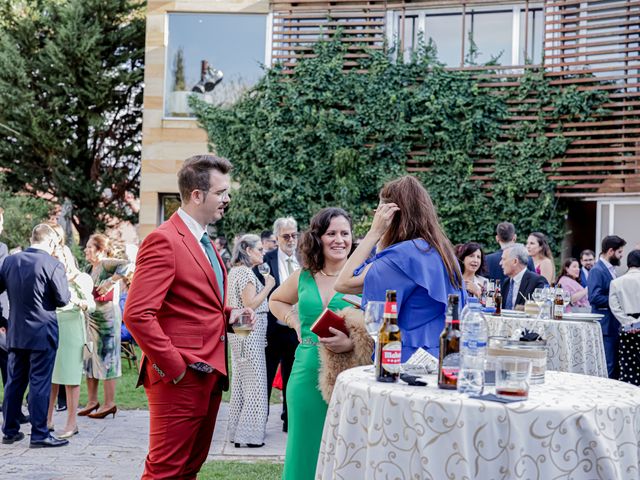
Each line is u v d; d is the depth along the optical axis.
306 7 14.79
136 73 18.70
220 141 14.95
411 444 2.42
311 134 14.41
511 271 7.86
